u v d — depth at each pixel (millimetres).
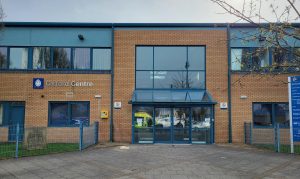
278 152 14242
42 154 13109
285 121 18578
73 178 9148
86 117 18766
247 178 9281
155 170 10180
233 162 11633
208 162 11586
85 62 19156
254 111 18719
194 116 18484
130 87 18875
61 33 19250
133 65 19000
